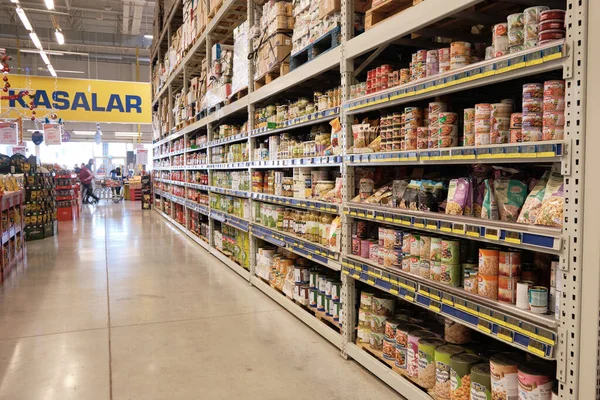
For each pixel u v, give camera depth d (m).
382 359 2.66
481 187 2.10
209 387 2.57
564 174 1.53
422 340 2.35
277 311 3.95
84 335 3.38
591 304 1.46
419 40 2.86
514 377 1.88
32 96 10.50
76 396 2.47
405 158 2.38
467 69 1.94
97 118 15.05
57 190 10.88
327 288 3.34
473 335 2.42
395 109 2.91
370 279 2.70
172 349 3.11
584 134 1.47
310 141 3.57
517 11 2.46
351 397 2.45
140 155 18.86
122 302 4.22
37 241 7.86
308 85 4.22
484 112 1.96
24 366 2.85
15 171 7.91
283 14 3.90
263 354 3.03
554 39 1.62
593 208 1.45
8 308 4.04
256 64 4.57
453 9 1.98
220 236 6.36
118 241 7.85
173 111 9.73
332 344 3.20
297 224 3.78
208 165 6.74
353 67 2.92
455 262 2.16
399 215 2.40
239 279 5.12
